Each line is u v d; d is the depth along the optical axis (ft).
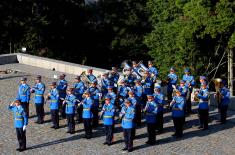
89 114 100.68
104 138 102.12
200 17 171.73
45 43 248.32
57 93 106.83
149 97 98.58
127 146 95.35
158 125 105.09
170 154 93.81
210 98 125.39
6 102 123.85
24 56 167.84
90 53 264.52
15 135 102.73
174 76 122.11
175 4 212.02
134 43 258.78
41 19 241.35
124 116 94.84
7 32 245.65
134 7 264.52
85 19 257.55
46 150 95.20
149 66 123.75
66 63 158.92
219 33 177.68
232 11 166.50
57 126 107.24
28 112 113.09
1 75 151.02
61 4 244.63
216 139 102.68
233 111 121.39
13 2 243.19
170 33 210.18
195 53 190.29
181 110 101.91
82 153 93.76
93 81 111.24
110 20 266.16
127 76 118.11
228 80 191.93
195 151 95.66
